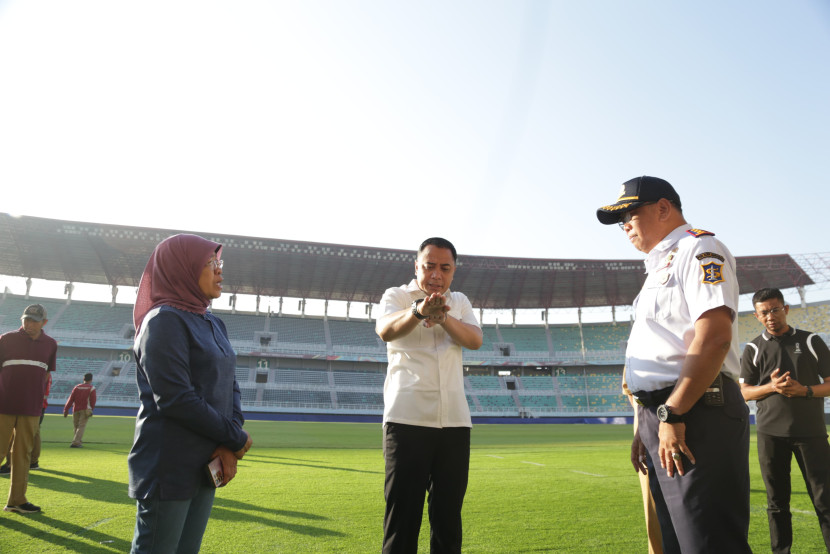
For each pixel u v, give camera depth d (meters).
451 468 2.83
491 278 47.97
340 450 13.15
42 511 4.81
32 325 4.99
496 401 46.41
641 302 2.40
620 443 17.47
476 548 3.88
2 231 38.56
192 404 2.14
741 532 1.96
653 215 2.46
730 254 2.23
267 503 5.42
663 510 2.41
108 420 24.56
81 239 39.97
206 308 2.52
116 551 3.61
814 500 3.86
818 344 4.09
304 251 42.50
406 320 2.78
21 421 4.87
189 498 2.14
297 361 47.03
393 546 2.67
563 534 4.30
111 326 44.06
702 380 1.99
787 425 3.92
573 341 51.75
